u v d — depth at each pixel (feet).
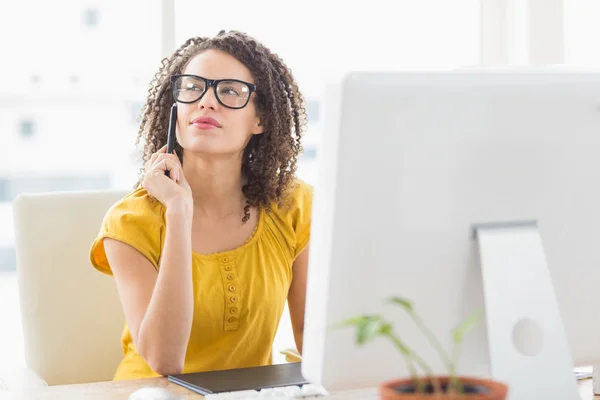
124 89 8.39
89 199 6.08
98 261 5.64
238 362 5.52
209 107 5.32
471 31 9.14
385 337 3.28
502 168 3.39
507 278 3.36
